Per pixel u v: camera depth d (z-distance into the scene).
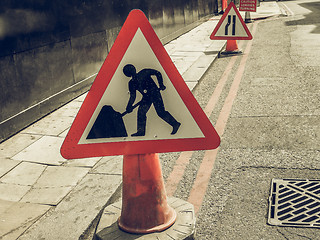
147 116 2.35
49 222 2.95
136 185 2.59
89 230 2.91
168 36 12.03
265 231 2.78
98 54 7.21
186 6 14.04
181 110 2.36
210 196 3.29
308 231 2.74
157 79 2.31
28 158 4.10
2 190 3.45
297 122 4.82
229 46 9.69
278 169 3.67
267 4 26.12
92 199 3.22
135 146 2.40
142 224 2.63
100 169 3.74
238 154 4.06
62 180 3.58
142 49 2.27
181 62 8.77
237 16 8.97
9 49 4.77
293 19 16.11
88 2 6.78
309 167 3.65
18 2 4.93
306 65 7.85
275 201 3.14
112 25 7.84
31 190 3.43
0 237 2.79
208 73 7.89
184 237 2.59
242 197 3.24
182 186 3.50
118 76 2.29
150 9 10.41
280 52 9.41
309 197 3.16
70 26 6.18
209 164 3.89
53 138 4.64
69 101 6.18
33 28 5.24
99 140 2.36
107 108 2.32
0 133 4.57
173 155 4.16
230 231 2.81
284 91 6.20
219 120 5.15
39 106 5.35
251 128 4.76
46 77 5.56
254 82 6.91
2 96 4.66
